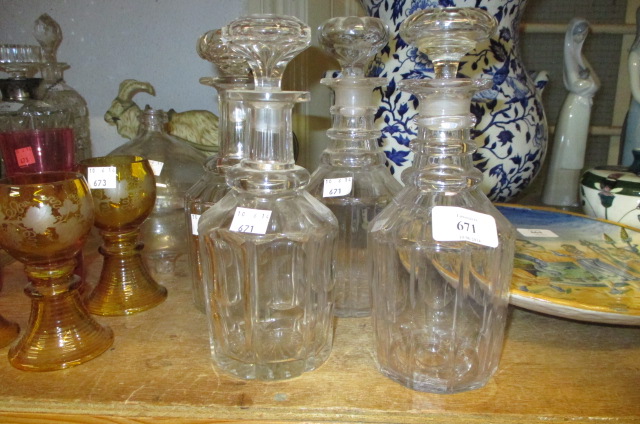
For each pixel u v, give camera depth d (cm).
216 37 54
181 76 89
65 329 47
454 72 43
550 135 108
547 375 45
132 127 87
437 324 48
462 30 40
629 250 62
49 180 50
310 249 46
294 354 45
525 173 70
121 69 89
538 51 108
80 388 43
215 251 46
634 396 42
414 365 44
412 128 66
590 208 76
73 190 46
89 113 92
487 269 44
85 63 89
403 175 45
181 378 45
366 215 57
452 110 41
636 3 102
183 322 55
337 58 55
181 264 72
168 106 90
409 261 46
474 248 44
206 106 90
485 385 43
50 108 71
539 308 46
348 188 55
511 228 44
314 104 100
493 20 41
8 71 80
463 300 46
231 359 45
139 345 50
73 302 49
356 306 56
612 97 108
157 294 60
